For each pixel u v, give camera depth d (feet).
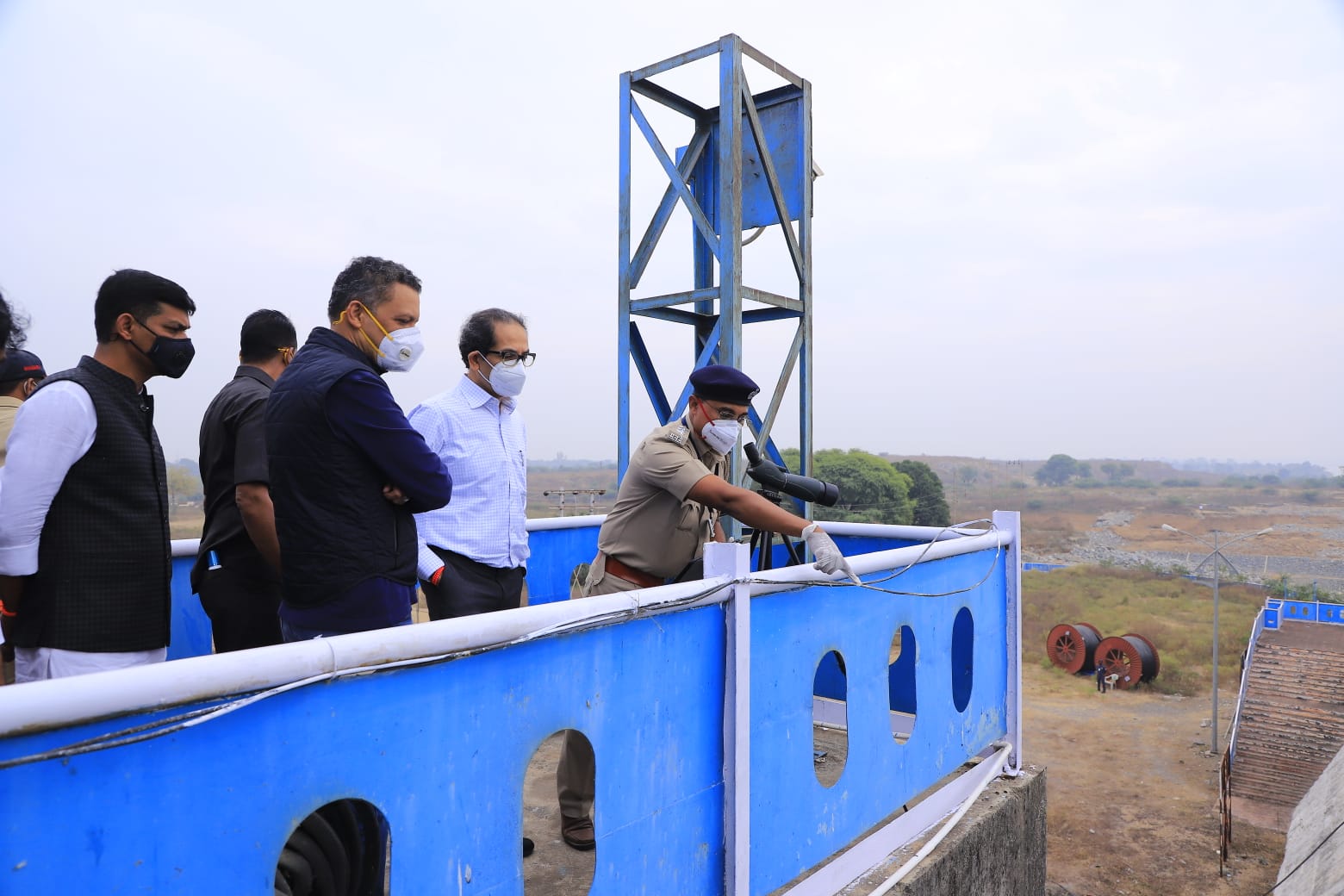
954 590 11.48
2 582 6.39
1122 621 189.98
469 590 9.33
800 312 15.33
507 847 5.32
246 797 3.97
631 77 15.21
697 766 7.04
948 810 11.21
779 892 8.07
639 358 15.76
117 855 3.52
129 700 3.48
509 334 9.35
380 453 6.19
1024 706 99.96
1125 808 67.77
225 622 8.70
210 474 8.79
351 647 4.33
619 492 9.49
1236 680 119.65
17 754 3.23
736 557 7.30
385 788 4.59
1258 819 65.36
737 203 13.73
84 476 6.53
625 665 6.30
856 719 9.16
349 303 6.79
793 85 15.42
